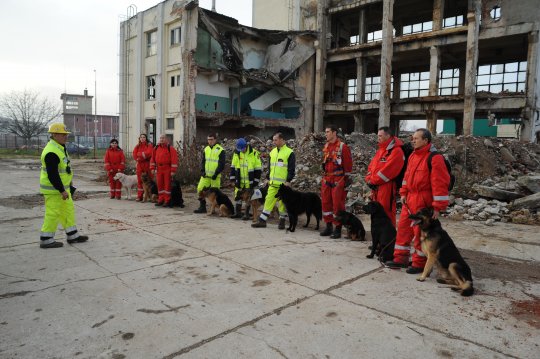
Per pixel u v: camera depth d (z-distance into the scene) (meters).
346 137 17.23
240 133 27.80
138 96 26.62
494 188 10.20
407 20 32.84
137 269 4.97
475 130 32.97
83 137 60.19
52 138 5.97
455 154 14.05
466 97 24.80
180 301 3.97
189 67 22.73
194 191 13.30
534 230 7.82
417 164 4.93
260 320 3.55
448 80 32.06
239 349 3.04
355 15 32.25
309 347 3.08
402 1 28.95
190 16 22.58
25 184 14.58
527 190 10.10
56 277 4.65
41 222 7.91
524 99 23.72
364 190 10.80
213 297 4.08
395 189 5.76
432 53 26.70
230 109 26.44
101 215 8.70
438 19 26.62
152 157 10.29
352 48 29.97
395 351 3.04
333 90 34.31
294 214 7.43
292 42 29.00
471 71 24.62
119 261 5.30
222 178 14.59
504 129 36.66
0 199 10.95
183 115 22.84
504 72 29.53
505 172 13.87
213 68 24.08
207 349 3.04
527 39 25.06
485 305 3.99
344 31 34.59
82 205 10.12
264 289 4.33
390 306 3.92
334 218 6.82
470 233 7.56
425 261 4.95
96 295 4.10
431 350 3.07
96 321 3.50
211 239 6.61
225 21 24.98
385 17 27.53
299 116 30.50
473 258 5.84
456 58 29.66
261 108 28.50
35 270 4.91
